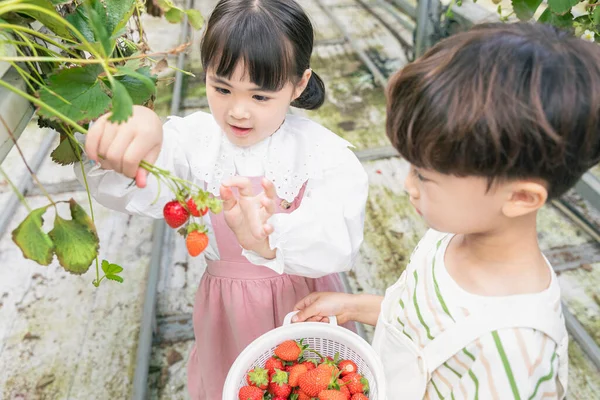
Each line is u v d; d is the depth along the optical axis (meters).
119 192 1.10
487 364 0.74
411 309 0.90
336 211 1.18
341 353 1.13
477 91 0.63
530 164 0.64
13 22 0.71
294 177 1.22
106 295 2.14
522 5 1.51
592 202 2.32
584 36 1.75
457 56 0.66
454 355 0.80
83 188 2.69
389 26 4.24
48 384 1.83
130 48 0.97
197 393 1.61
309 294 1.26
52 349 1.94
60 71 0.69
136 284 2.19
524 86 0.62
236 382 1.04
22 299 2.13
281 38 1.03
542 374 0.72
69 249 0.71
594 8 1.59
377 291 2.14
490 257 0.79
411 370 0.90
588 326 1.94
